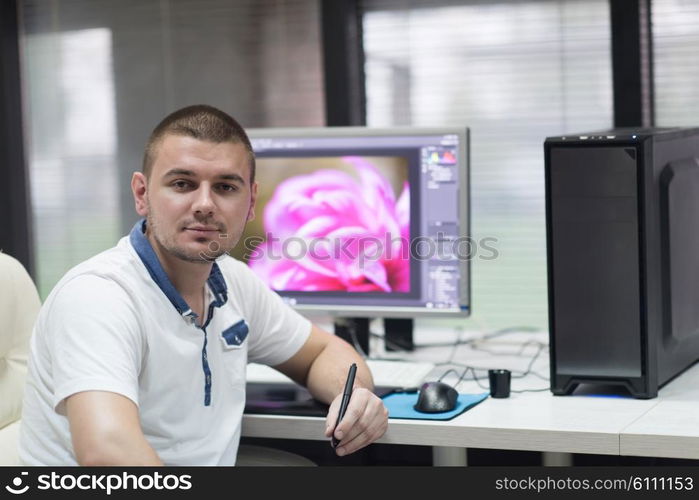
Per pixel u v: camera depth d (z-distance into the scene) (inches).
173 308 63.0
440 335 105.0
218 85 127.1
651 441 62.5
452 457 83.3
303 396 75.7
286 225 88.6
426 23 117.8
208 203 61.2
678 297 78.2
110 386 56.1
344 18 118.3
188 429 64.1
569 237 73.0
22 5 133.5
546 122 114.0
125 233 132.0
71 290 60.0
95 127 132.0
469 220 85.5
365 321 93.0
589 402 72.1
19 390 69.2
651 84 109.6
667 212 74.9
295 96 124.5
